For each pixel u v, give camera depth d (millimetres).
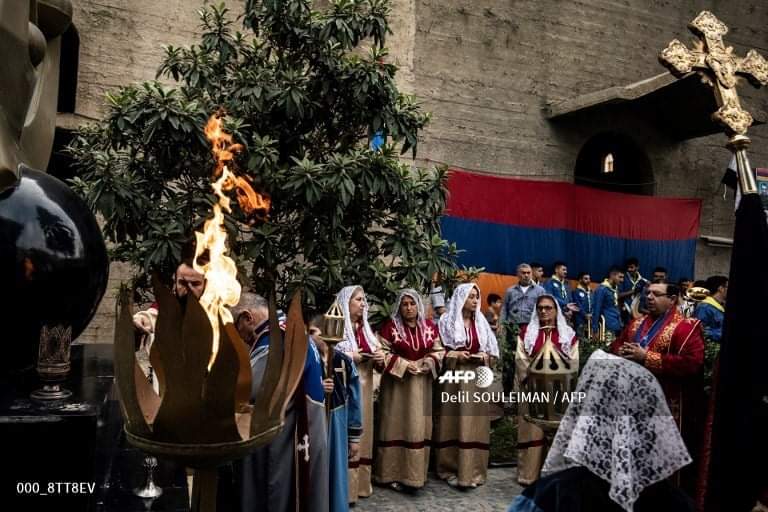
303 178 5977
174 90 6047
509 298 9773
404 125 6766
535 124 12320
